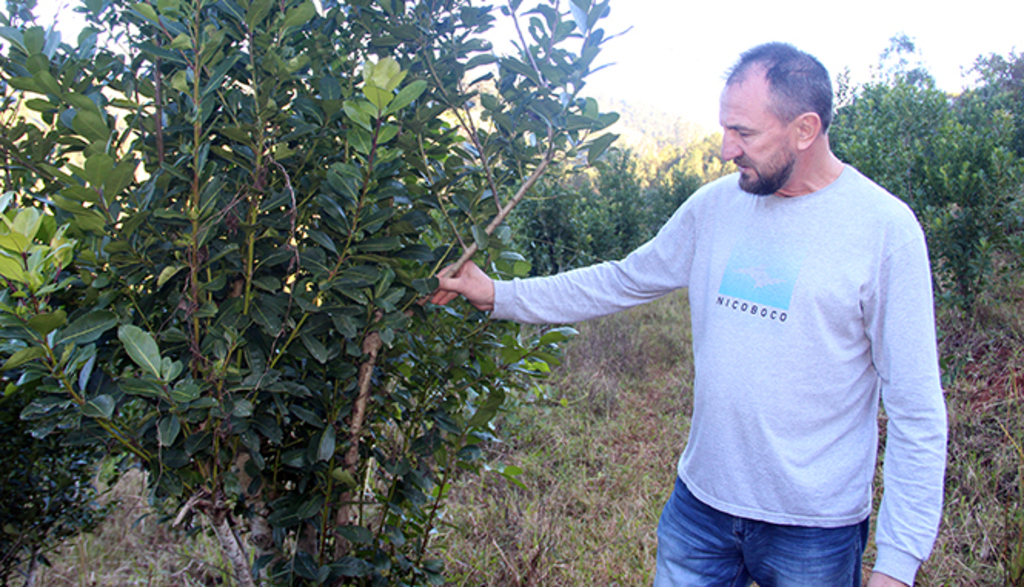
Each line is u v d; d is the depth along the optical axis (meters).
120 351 1.40
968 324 5.20
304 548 1.73
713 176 40.84
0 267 1.05
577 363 5.74
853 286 1.41
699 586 1.70
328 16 1.48
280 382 1.36
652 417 4.89
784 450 1.48
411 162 1.48
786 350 1.47
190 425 1.43
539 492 3.53
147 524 2.88
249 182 1.42
